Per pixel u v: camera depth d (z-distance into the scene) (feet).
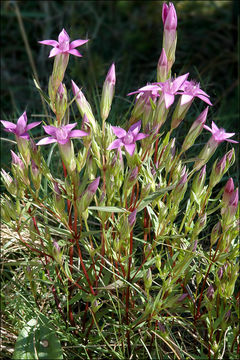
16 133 1.07
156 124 1.08
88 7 2.70
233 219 1.10
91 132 1.08
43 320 1.20
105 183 1.13
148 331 1.19
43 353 1.14
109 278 1.17
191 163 1.67
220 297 1.20
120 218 1.14
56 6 2.68
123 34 2.62
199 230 1.11
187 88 1.08
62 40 1.07
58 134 1.02
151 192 1.14
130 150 1.00
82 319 1.30
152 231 1.43
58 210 1.09
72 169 1.04
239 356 1.14
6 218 1.13
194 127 1.09
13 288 1.37
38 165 1.08
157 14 2.66
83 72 2.07
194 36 2.55
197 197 1.13
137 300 1.30
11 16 2.67
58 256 1.10
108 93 1.08
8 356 1.27
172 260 1.13
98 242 1.45
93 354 1.23
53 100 1.09
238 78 2.21
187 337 1.28
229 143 1.74
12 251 1.44
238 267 1.10
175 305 1.11
